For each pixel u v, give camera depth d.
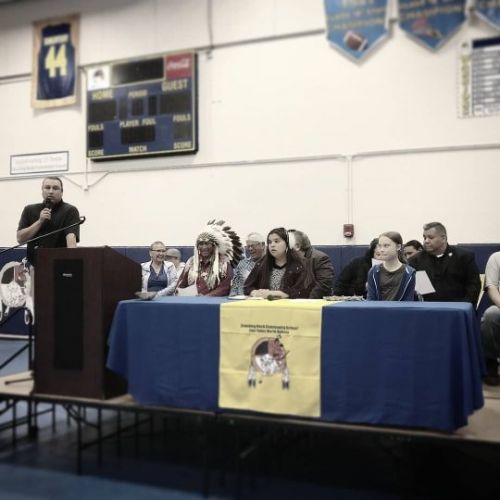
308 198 6.35
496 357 3.23
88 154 7.17
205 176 6.77
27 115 7.61
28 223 3.67
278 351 2.45
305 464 2.81
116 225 7.16
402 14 6.00
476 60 5.75
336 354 2.36
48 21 7.50
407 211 5.97
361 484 2.55
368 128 6.14
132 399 2.77
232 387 2.51
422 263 4.01
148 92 6.91
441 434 2.21
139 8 7.10
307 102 6.39
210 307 2.57
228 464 2.82
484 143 5.71
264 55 6.57
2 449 3.03
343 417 2.34
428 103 5.92
